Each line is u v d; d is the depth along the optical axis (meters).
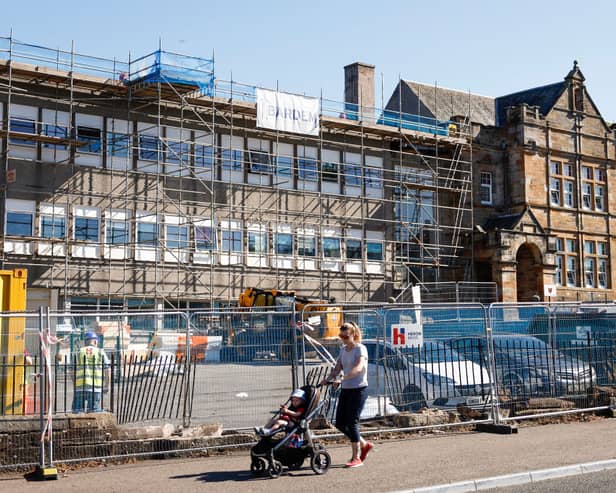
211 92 41.56
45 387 13.38
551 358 19.03
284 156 45.16
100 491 11.27
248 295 39.22
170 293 40.28
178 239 41.00
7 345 14.29
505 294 47.84
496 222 50.84
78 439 13.42
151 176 40.62
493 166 52.41
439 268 49.22
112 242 39.12
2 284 14.97
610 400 19.20
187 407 15.49
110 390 15.23
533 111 52.44
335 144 47.06
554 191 53.19
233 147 43.47
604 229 55.50
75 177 38.47
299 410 12.55
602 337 19.94
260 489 11.25
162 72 38.47
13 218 36.78
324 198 46.25
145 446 13.95
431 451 14.30
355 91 51.91
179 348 15.80
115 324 16.61
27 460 12.98
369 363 18.41
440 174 51.38
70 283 37.62
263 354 16.38
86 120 39.12
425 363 17.75
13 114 37.38
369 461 13.41
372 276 47.47
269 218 44.03
